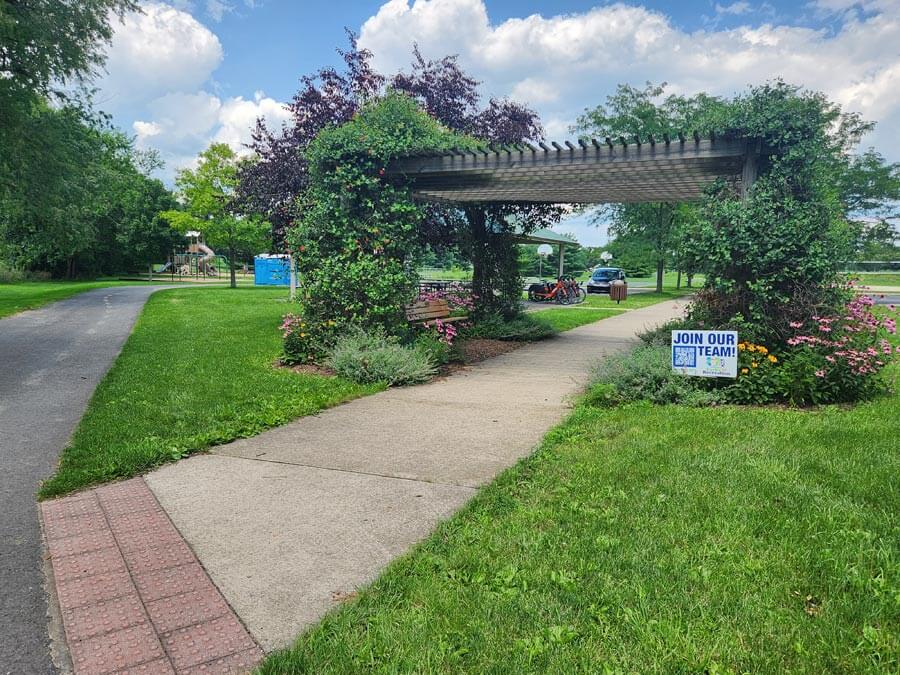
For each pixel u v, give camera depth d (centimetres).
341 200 927
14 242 3981
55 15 1552
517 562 301
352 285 909
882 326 697
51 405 675
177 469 461
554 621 253
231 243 3238
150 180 5119
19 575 312
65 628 263
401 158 918
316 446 516
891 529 327
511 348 1180
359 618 260
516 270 1420
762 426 538
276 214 1399
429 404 682
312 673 227
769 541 317
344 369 816
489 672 224
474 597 272
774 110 713
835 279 704
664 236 3378
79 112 1833
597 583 280
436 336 984
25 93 1600
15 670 238
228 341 1130
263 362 919
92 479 439
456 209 1345
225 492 413
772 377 645
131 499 403
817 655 229
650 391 668
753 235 705
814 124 723
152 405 639
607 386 673
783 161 723
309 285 954
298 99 1386
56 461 489
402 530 351
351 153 919
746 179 748
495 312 1365
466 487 416
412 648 238
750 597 266
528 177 920
